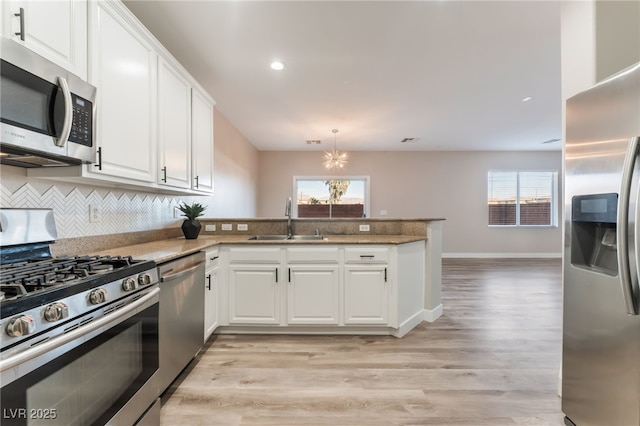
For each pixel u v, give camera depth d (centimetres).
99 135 154
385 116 457
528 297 386
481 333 272
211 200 409
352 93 367
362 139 609
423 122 489
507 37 249
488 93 368
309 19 225
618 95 123
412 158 721
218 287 263
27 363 88
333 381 195
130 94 178
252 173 661
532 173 722
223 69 304
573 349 148
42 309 91
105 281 117
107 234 208
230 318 265
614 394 127
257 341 254
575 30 168
